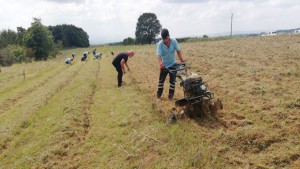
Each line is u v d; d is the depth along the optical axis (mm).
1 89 17422
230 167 5426
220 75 13172
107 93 12430
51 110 10633
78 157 6746
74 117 9266
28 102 12883
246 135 6434
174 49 9109
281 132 6508
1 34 82562
